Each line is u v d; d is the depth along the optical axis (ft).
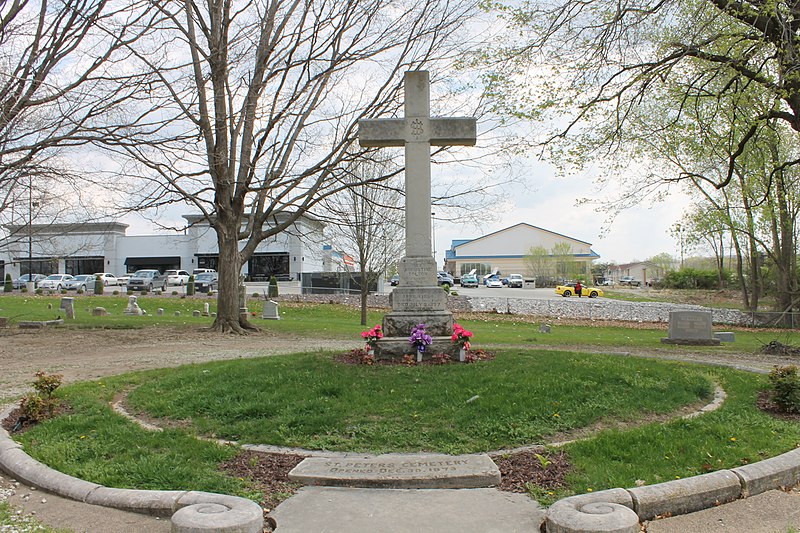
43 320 78.43
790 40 42.50
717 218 91.97
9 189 58.75
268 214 68.64
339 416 22.08
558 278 255.91
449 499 15.52
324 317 100.42
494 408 22.61
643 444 18.99
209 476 16.98
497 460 18.21
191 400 24.95
